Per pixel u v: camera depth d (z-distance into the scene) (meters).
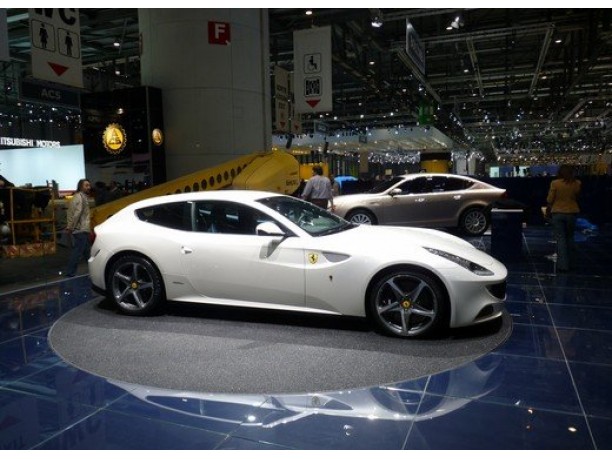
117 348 4.42
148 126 10.95
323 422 3.05
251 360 4.05
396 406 3.24
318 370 3.82
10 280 7.75
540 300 5.79
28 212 11.93
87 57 21.78
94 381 3.74
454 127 37.38
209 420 3.12
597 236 11.45
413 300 4.38
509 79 25.39
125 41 19.83
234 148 11.48
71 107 18.50
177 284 5.11
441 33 18.00
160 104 11.22
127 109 11.08
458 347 4.24
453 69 22.86
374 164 49.59
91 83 20.78
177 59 11.03
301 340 4.48
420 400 3.31
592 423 2.98
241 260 4.81
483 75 24.02
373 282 4.50
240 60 11.42
